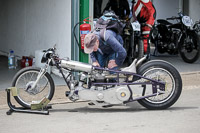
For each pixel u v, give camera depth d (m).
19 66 9.48
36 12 9.47
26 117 5.13
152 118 5.06
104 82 5.26
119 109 5.56
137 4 8.52
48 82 5.41
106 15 5.43
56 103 5.90
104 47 5.46
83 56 7.17
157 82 5.30
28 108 5.44
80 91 5.17
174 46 10.02
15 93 5.27
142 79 5.34
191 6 12.51
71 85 5.21
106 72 5.24
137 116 5.16
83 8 7.07
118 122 4.89
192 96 6.38
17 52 10.77
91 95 5.18
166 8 12.40
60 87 6.82
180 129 4.59
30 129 4.62
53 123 4.86
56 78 7.60
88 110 5.52
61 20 8.20
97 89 5.21
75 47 7.18
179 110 5.46
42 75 5.33
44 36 9.07
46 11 8.91
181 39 9.34
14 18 10.85
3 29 11.62
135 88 5.25
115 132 4.49
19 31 10.57
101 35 5.30
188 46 9.16
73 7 7.09
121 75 5.30
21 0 10.33
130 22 8.32
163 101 5.40
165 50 10.38
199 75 7.85
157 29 10.13
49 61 5.30
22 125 4.78
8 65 9.24
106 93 5.18
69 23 7.89
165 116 5.15
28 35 10.02
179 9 12.52
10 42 11.20
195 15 12.66
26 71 5.34
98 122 4.89
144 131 4.52
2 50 11.74
